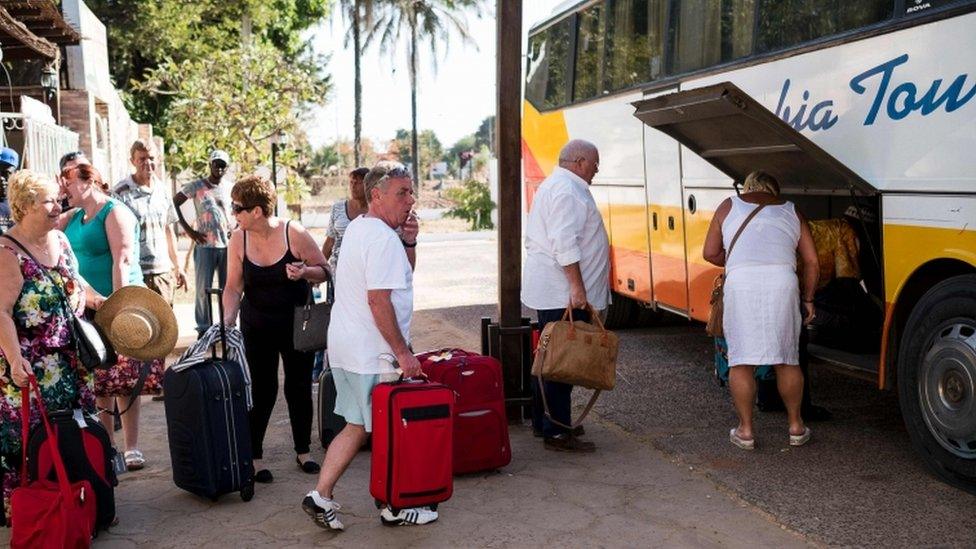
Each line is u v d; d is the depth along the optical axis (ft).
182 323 41.81
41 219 16.71
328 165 197.57
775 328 20.71
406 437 16.57
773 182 21.35
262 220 19.93
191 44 110.52
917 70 19.27
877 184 20.42
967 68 17.99
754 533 16.81
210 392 18.54
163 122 113.09
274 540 17.07
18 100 52.08
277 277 20.08
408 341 17.24
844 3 21.66
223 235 33.06
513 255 23.97
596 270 22.22
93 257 21.16
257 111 83.71
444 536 17.07
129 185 27.78
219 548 16.75
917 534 16.46
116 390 20.53
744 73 25.85
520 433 23.48
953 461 18.38
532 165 43.70
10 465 17.21
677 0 29.86
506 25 23.43
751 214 20.90
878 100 20.39
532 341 24.00
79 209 21.11
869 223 21.43
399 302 16.94
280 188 85.81
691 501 18.48
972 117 17.80
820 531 16.70
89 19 64.69
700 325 39.22
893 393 26.61
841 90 21.65
